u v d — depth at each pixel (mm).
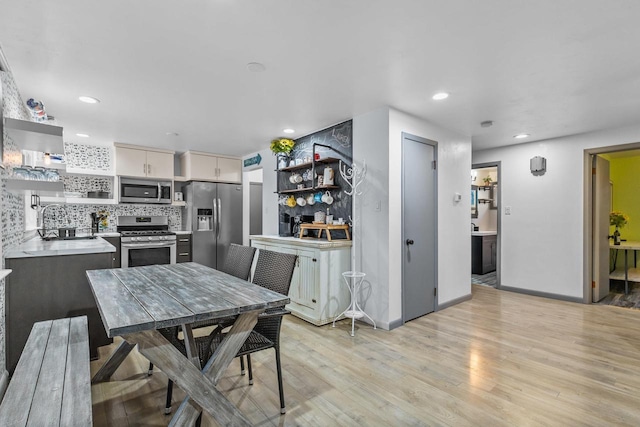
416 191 3576
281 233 4691
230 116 3584
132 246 4895
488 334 3080
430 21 1847
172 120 3725
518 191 4785
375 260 3354
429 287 3742
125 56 2250
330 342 2898
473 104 3170
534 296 4570
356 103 3174
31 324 2438
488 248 6379
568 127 3936
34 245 2861
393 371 2352
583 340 2930
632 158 5410
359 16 1805
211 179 5727
